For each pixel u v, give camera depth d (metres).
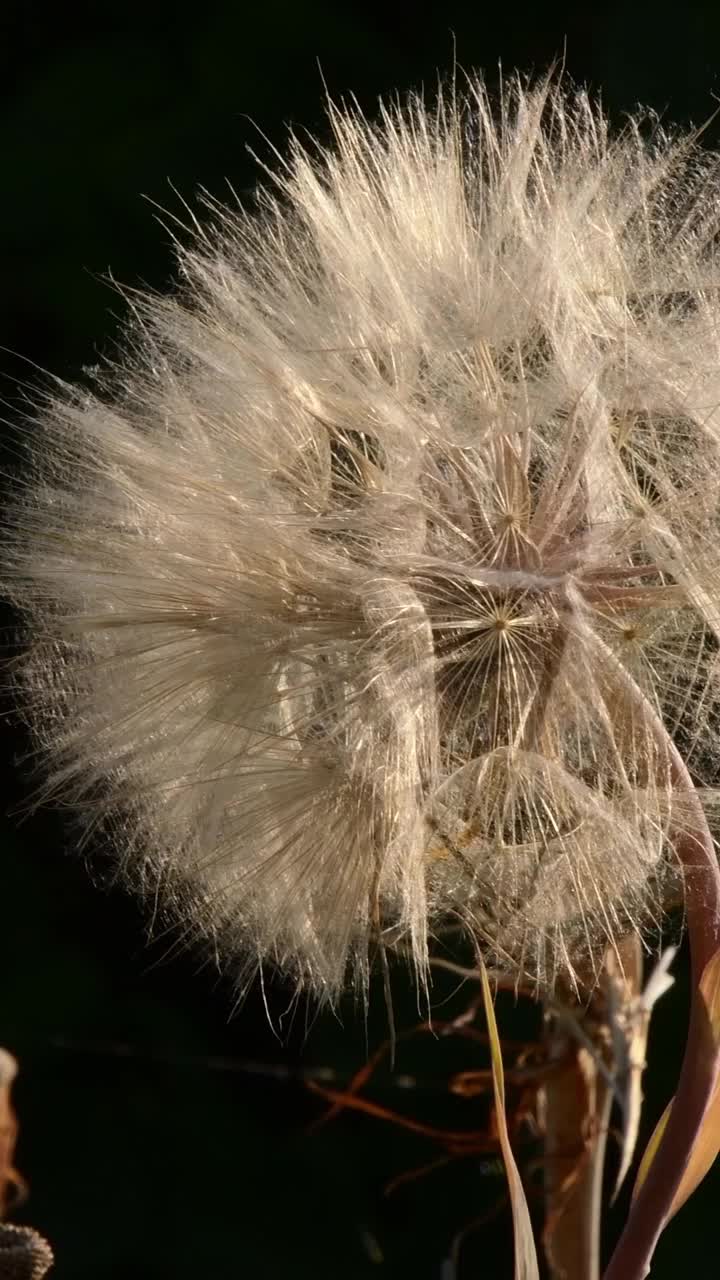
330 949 0.10
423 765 0.10
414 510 0.11
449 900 0.10
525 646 0.10
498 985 0.13
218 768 0.11
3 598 0.12
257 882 0.10
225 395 0.11
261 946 0.11
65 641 0.11
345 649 0.10
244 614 0.10
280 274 0.12
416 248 0.11
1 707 0.12
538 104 0.12
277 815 0.10
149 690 0.11
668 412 0.11
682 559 0.10
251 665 0.10
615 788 0.10
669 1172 0.10
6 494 0.12
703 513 0.11
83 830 0.11
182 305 0.12
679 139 0.12
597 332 0.11
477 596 0.10
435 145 0.12
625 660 0.10
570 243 0.11
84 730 0.11
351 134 0.12
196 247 0.12
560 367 0.11
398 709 0.10
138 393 0.11
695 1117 0.10
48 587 0.11
